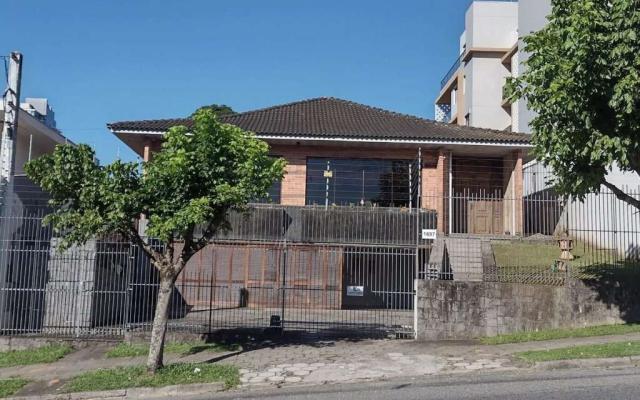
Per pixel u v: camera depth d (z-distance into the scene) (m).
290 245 18.58
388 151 20.86
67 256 14.09
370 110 24.53
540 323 12.84
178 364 10.48
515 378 9.03
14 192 14.45
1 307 13.41
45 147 23.28
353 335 13.06
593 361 9.69
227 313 17.03
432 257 16.64
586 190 11.79
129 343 12.53
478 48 33.03
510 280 13.36
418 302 12.82
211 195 10.20
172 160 9.80
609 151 10.58
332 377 9.57
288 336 13.02
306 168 20.64
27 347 12.63
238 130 10.52
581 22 10.20
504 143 20.17
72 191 10.13
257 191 10.41
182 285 17.66
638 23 9.98
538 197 19.34
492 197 21.39
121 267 14.94
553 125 11.46
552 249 17.36
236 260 19.23
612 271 13.85
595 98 10.79
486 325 12.77
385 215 18.52
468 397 7.95
